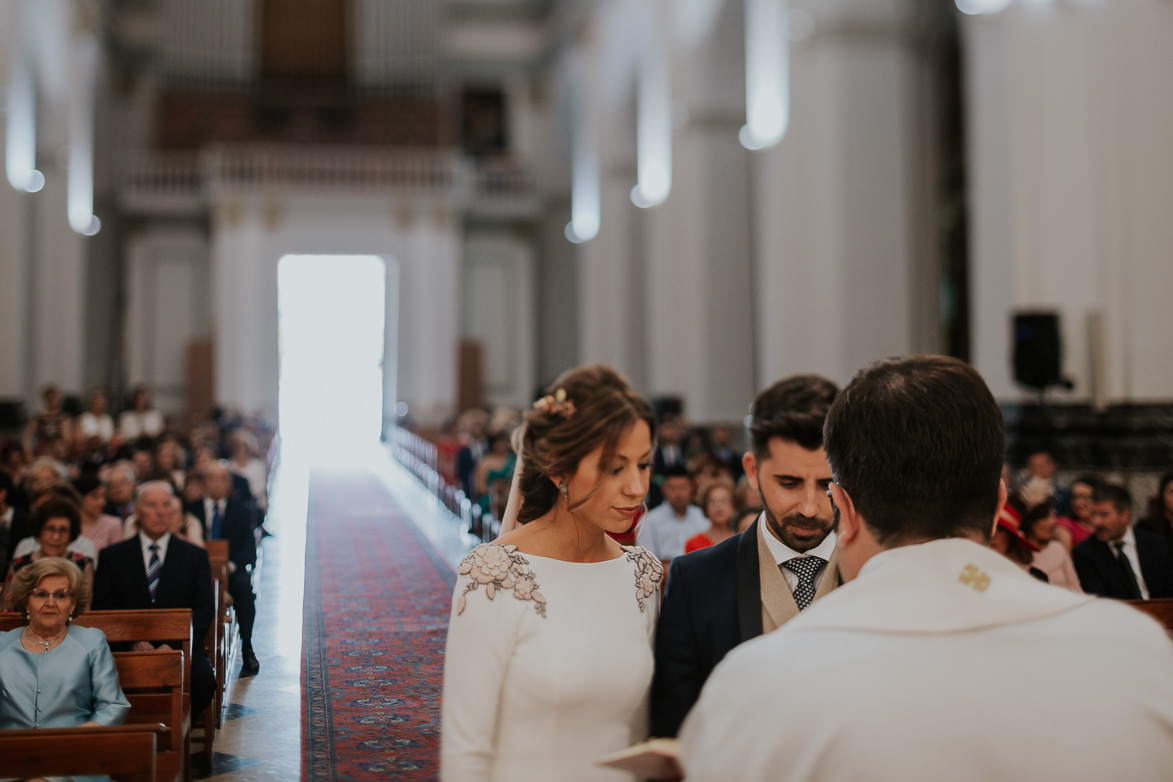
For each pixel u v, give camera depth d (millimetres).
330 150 27875
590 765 1985
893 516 1420
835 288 11680
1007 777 1172
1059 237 8953
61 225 20375
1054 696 1208
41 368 20047
